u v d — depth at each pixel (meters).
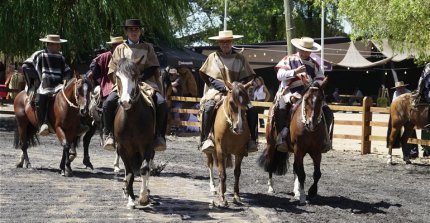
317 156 10.33
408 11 15.52
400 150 18.64
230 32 10.36
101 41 23.45
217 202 9.97
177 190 11.25
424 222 9.31
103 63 11.74
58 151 16.77
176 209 9.53
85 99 11.80
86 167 13.70
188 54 25.75
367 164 15.70
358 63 32.47
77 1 22.97
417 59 17.95
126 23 9.96
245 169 14.40
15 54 23.56
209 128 10.09
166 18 25.41
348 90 40.03
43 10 22.34
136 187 11.36
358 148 18.84
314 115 9.83
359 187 12.35
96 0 23.19
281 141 10.45
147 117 9.12
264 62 34.62
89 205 9.65
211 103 10.07
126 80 8.78
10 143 18.11
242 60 10.49
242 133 9.62
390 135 15.92
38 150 16.77
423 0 15.50
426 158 16.94
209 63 10.43
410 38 16.80
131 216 8.94
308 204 10.27
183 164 15.09
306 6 45.09
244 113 9.44
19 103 13.27
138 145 9.22
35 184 11.37
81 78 12.10
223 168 9.75
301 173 10.27
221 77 10.29
